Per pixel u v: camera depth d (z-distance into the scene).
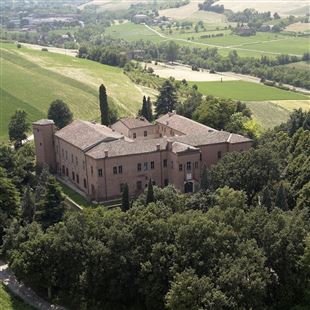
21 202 117.31
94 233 89.62
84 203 131.12
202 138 140.62
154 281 82.81
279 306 84.88
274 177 117.00
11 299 90.31
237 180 114.94
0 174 114.56
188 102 199.62
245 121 177.12
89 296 88.69
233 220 89.50
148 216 87.75
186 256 82.06
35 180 135.75
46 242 90.19
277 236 85.00
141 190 135.38
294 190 114.56
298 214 94.81
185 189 135.62
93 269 86.31
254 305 78.75
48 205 105.94
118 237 85.44
